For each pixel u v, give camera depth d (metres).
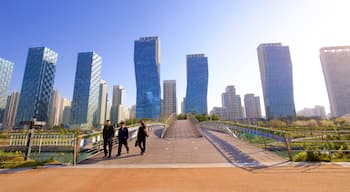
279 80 103.62
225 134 17.61
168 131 21.06
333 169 6.29
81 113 101.81
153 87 104.56
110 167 7.11
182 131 20.81
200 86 114.88
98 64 114.69
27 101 89.88
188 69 118.62
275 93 102.25
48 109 96.62
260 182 5.14
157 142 13.44
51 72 99.31
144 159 8.42
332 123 37.19
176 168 6.86
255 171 6.24
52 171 6.62
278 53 106.88
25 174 6.27
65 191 4.73
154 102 102.69
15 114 92.62
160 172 6.34
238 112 98.44
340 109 91.12
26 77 93.00
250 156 8.65
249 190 4.61
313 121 39.09
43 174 6.24
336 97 93.06
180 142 13.23
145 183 5.24
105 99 118.75
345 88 92.75
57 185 5.16
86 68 108.06
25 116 87.62
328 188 4.65
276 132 9.02
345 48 97.81
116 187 4.96
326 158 7.52
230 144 11.98
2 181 5.54
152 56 107.69
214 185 4.98
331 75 96.00
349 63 95.62
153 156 8.99
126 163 7.77
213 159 8.23
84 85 105.56
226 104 101.69
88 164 7.64
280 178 5.46
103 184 5.21
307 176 5.59
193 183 5.17
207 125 27.97
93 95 107.94
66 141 14.21
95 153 9.87
